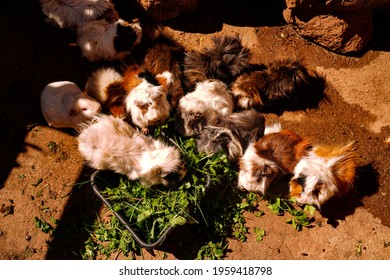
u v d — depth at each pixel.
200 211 2.28
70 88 2.33
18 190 2.35
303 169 2.23
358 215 2.34
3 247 2.30
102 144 2.23
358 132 2.43
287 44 2.52
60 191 2.35
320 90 2.47
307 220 2.34
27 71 2.46
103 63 2.47
